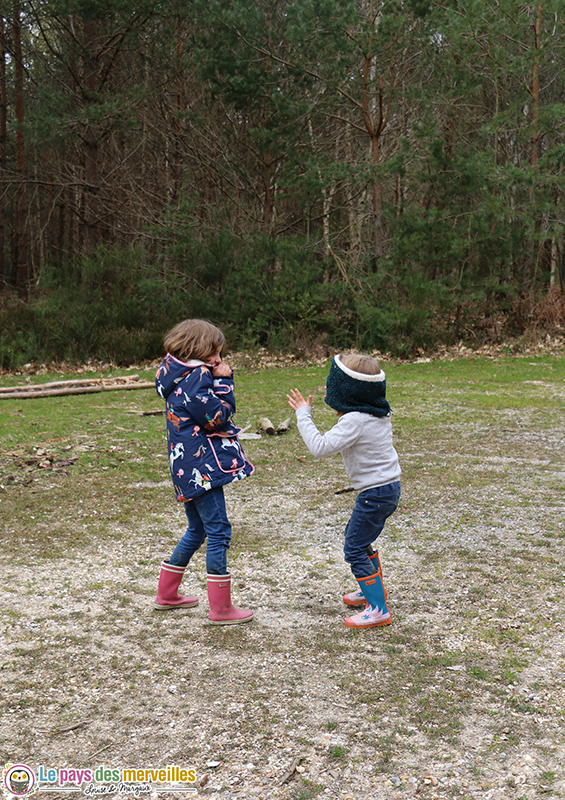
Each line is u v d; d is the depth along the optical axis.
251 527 4.82
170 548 4.38
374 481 3.16
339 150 20.42
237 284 16.39
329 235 17.44
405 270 16.31
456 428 7.99
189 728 2.44
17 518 4.95
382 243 17.58
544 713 2.51
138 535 4.62
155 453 6.96
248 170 18.45
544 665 2.87
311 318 15.74
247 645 3.09
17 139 22.11
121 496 5.51
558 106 15.55
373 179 15.84
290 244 16.52
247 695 2.65
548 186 16.47
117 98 16.47
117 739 2.38
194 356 3.22
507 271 16.58
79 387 11.12
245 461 3.30
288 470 6.39
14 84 23.39
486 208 15.44
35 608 3.48
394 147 18.94
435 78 17.12
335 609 3.50
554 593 3.62
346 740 2.36
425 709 2.55
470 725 2.44
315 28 14.94
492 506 5.17
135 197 19.88
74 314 15.62
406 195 22.62
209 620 3.31
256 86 15.86
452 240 15.78
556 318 16.78
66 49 19.17
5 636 3.16
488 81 18.16
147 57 18.67
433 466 6.36
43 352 14.64
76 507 5.21
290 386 11.36
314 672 2.83
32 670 2.85
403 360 14.97
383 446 3.18
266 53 15.79
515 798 2.05
